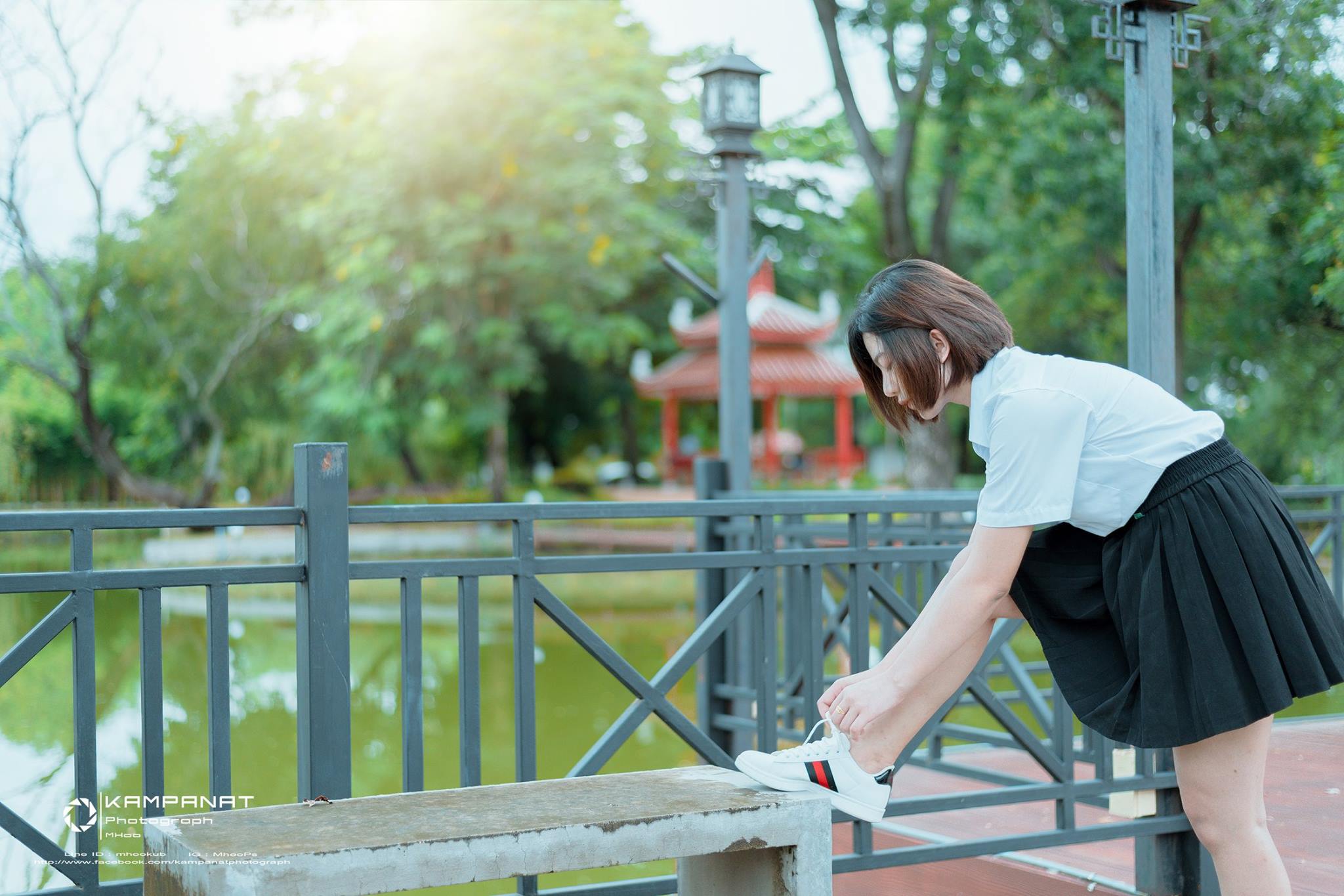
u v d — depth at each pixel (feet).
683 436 89.51
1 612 29.19
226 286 46.16
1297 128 16.89
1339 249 16.37
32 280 41.57
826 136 43.52
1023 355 5.25
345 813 4.91
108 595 34.14
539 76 40.52
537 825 4.69
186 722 16.80
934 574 11.75
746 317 15.62
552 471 79.25
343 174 42.65
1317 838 8.18
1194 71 17.51
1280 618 4.90
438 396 51.01
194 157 43.21
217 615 5.94
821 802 5.24
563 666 22.94
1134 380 5.23
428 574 6.37
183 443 49.98
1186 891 8.13
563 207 42.83
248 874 4.18
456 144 40.16
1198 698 4.86
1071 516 5.15
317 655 6.03
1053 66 31.91
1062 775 7.89
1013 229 38.52
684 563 7.12
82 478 46.62
